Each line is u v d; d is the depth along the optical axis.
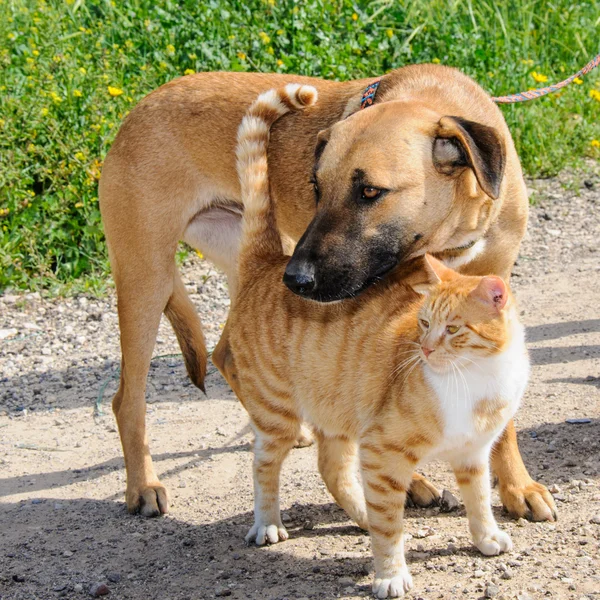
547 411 6.46
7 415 7.34
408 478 4.51
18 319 8.99
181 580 4.85
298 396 5.02
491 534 4.77
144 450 5.95
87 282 9.50
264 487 5.16
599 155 12.56
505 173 5.36
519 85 12.58
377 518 4.47
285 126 6.18
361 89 6.07
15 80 10.66
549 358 7.42
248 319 5.18
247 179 5.43
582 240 10.39
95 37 11.85
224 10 11.96
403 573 4.49
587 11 14.84
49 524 5.62
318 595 4.53
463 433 4.45
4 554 5.25
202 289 9.62
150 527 5.55
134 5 12.79
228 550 5.14
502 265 5.64
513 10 14.42
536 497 5.17
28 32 11.85
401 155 5.00
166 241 6.32
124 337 6.21
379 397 4.62
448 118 5.03
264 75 6.50
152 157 6.30
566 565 4.54
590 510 5.14
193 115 6.31
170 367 8.16
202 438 6.76
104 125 10.11
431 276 4.64
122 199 6.32
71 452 6.69
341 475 5.26
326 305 4.93
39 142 10.13
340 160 5.05
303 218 6.17
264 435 5.14
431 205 5.11
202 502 5.84
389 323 4.70
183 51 11.62
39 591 4.82
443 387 4.37
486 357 4.36
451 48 12.59
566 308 8.52
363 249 4.98
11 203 9.69
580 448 5.90
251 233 5.43
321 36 11.94
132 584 4.86
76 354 8.38
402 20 13.30
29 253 9.70
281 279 5.14
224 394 7.59
